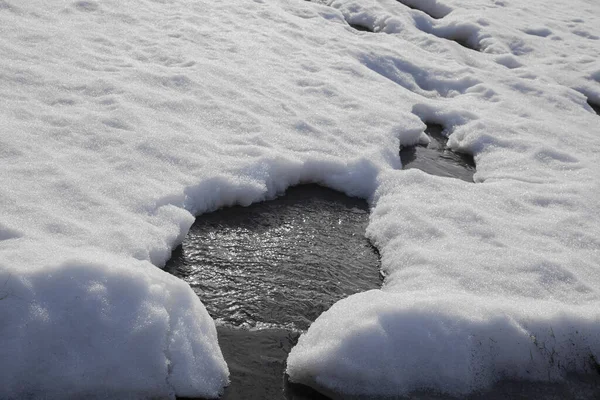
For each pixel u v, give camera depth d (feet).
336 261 16.38
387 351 12.25
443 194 19.06
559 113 26.61
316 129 21.16
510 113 25.75
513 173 21.20
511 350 12.97
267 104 22.07
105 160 16.89
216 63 24.21
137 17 26.89
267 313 14.20
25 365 10.52
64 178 15.67
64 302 11.10
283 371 12.64
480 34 34.01
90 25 25.04
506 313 13.30
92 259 11.68
